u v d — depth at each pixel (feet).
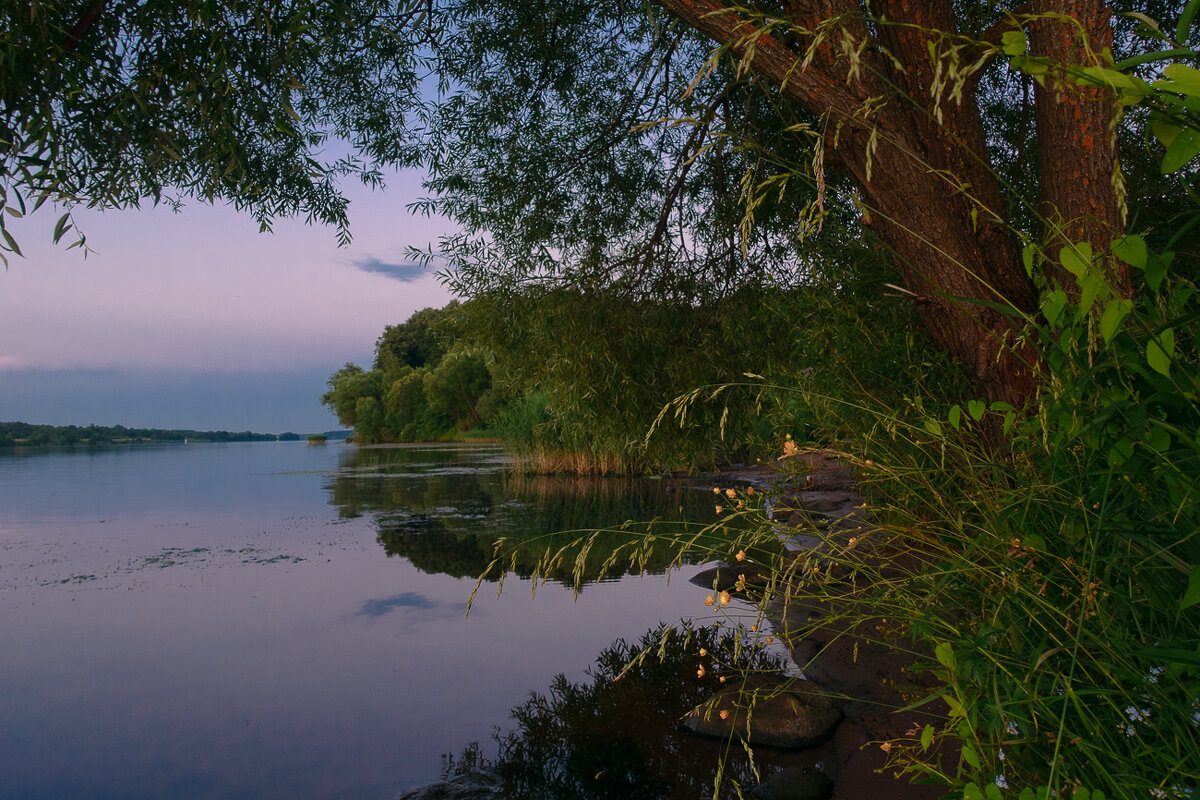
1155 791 3.26
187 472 75.15
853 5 7.95
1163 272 3.19
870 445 7.64
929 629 5.39
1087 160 7.23
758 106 16.87
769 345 15.62
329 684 12.57
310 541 27.25
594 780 8.88
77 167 10.32
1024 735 4.02
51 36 9.33
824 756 9.04
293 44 10.41
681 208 18.58
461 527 29.84
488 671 13.05
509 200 18.66
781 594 6.43
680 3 8.28
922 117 8.86
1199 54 2.36
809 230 4.26
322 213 15.89
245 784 9.08
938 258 8.39
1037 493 4.43
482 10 18.08
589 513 32.48
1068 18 2.88
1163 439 3.32
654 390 16.47
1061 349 3.84
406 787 8.91
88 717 11.28
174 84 10.43
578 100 19.36
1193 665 3.08
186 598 18.85
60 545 27.09
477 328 17.87
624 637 14.76
